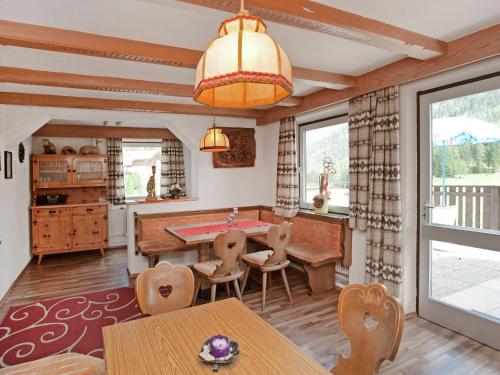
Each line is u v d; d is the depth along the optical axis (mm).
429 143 2910
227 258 3139
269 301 3523
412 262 3070
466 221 2664
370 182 3229
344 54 2680
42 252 5215
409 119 2988
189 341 1369
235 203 5109
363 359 1335
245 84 1600
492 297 2533
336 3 1817
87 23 2027
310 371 1153
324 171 4355
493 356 2408
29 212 5199
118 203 6367
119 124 5914
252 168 5227
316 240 4066
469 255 2662
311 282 3684
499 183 2438
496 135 2453
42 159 5469
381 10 1915
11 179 4086
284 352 1280
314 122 4492
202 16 1952
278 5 1666
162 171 6758
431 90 2859
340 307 1443
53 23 2018
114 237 6191
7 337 2803
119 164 6375
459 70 2545
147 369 1166
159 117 4566
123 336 1411
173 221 4641
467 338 2658
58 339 2766
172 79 3229
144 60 2414
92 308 3398
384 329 1271
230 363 1198
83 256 5559
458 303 2766
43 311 3324
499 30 2137
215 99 1530
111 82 3113
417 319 3000
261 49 1169
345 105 3785
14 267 4148
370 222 3238
